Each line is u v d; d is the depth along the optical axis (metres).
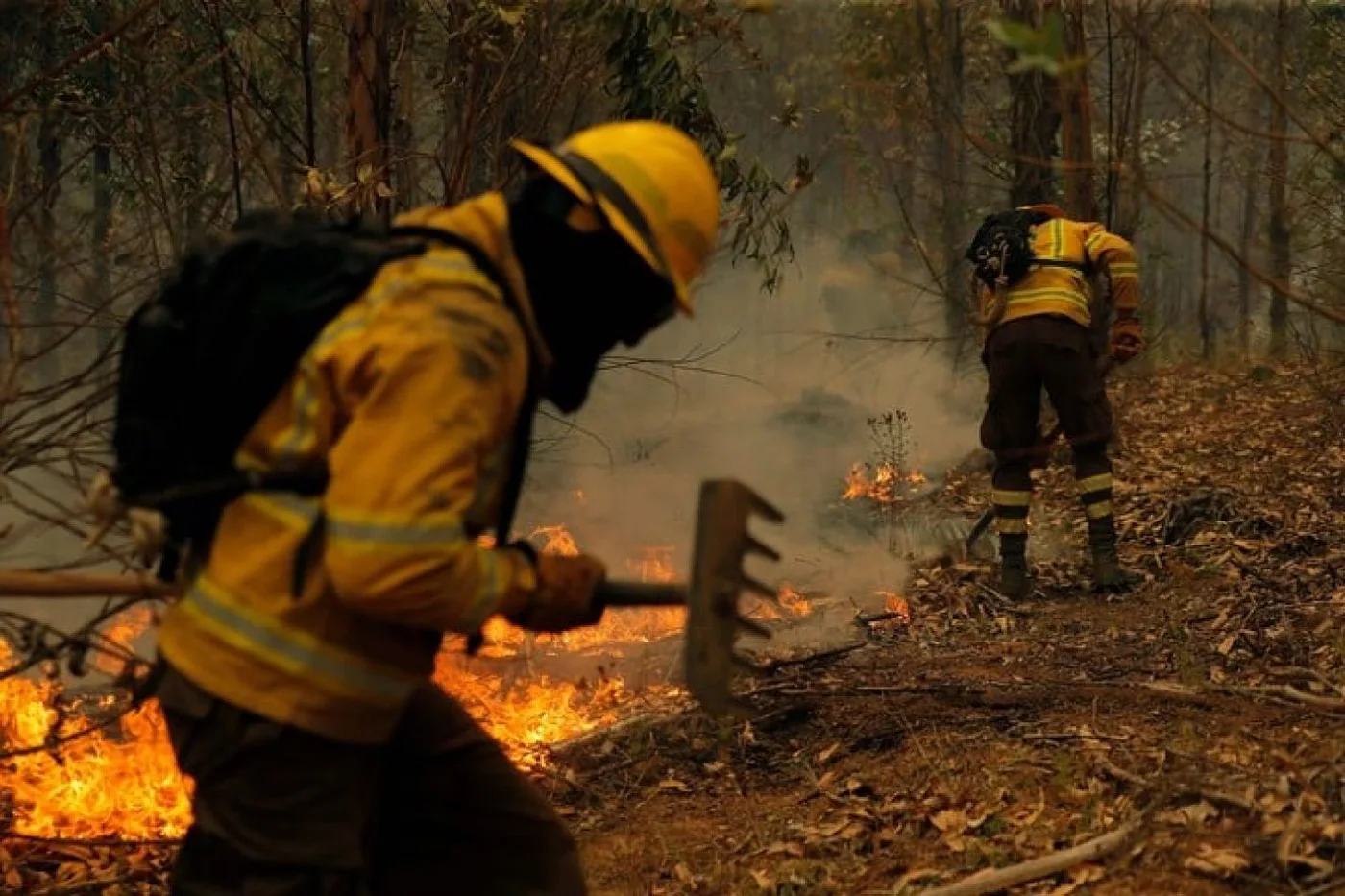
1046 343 7.05
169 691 2.60
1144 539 7.85
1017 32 2.82
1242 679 5.29
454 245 2.57
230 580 2.55
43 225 4.74
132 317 2.62
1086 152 9.18
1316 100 10.68
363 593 2.36
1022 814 4.16
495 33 7.20
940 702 5.25
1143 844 3.72
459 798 2.94
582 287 2.63
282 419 2.53
